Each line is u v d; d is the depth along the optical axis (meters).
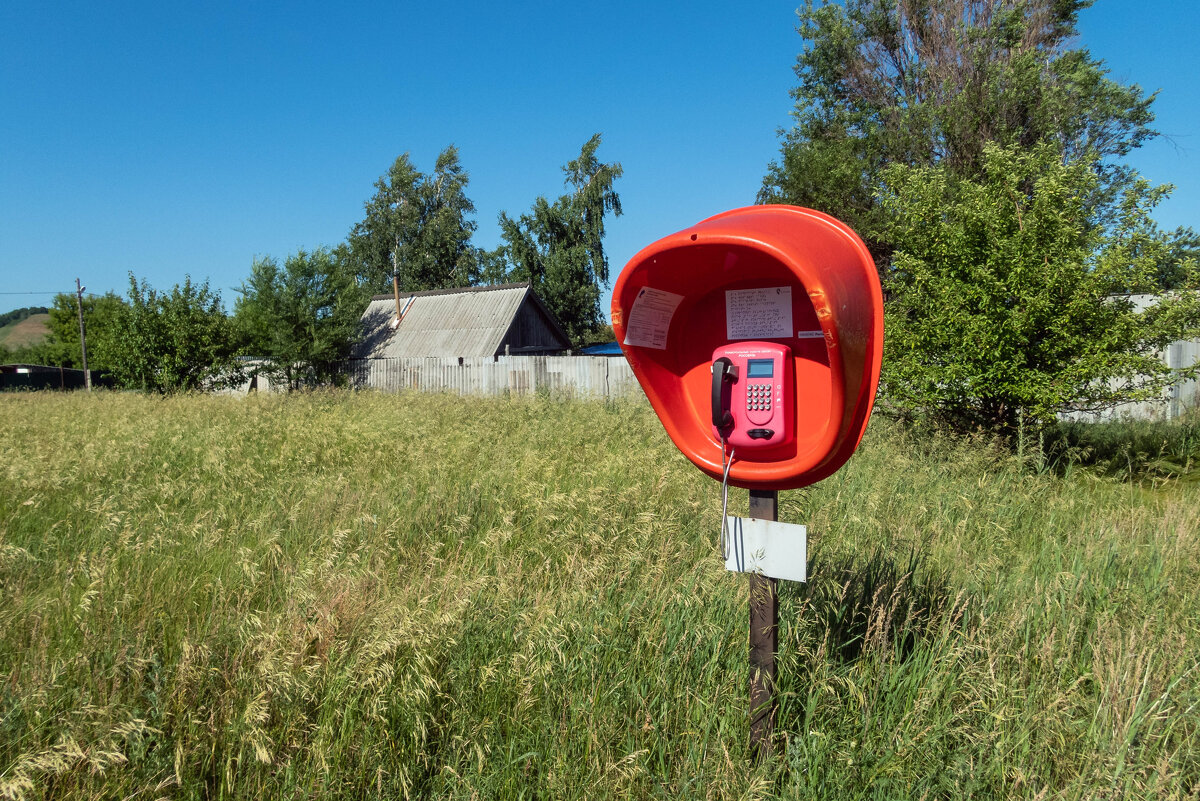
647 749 2.30
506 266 43.78
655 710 2.51
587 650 2.66
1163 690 2.50
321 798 2.08
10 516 4.53
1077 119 19.36
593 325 42.56
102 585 3.02
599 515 4.21
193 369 20.92
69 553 3.95
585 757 2.27
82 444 7.32
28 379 35.53
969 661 2.66
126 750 2.19
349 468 6.55
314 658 2.51
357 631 2.65
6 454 6.25
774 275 2.42
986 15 20.41
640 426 8.84
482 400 12.90
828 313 2.00
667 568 3.55
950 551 4.07
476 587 3.09
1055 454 7.75
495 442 7.85
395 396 14.37
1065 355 7.21
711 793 2.15
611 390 16.38
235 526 4.29
